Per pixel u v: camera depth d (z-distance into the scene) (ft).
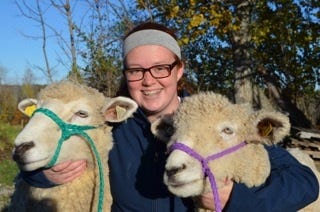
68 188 3.74
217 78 20.30
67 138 3.64
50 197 3.73
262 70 19.10
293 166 3.42
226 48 19.27
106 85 13.87
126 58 3.82
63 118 3.64
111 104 3.80
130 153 3.71
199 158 3.14
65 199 3.74
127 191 3.64
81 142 3.71
